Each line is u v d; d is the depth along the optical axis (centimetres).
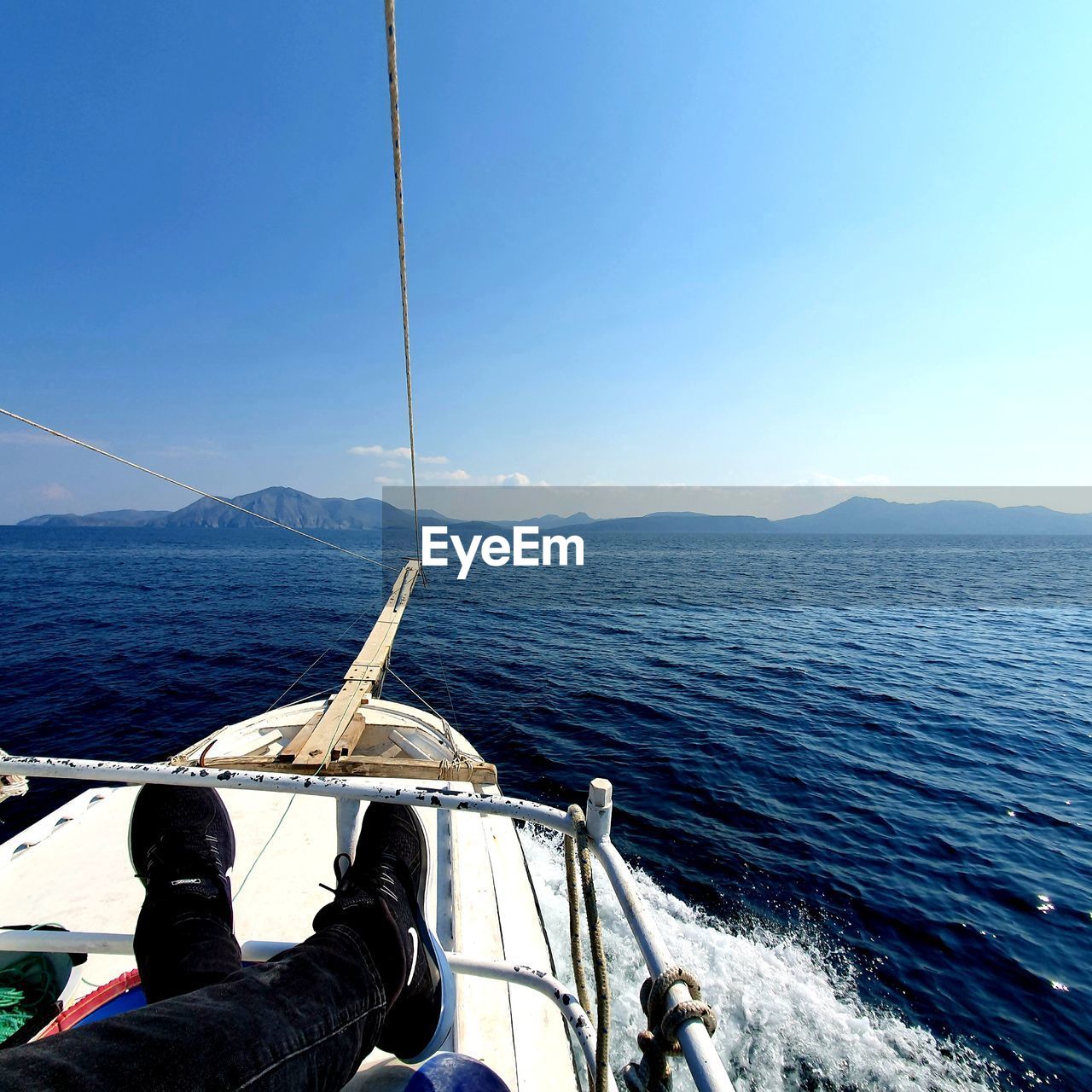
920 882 842
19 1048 96
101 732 1278
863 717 1508
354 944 152
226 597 3284
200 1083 105
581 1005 159
